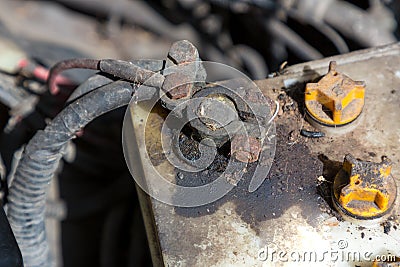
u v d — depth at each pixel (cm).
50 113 47
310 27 49
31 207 39
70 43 55
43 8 56
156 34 57
